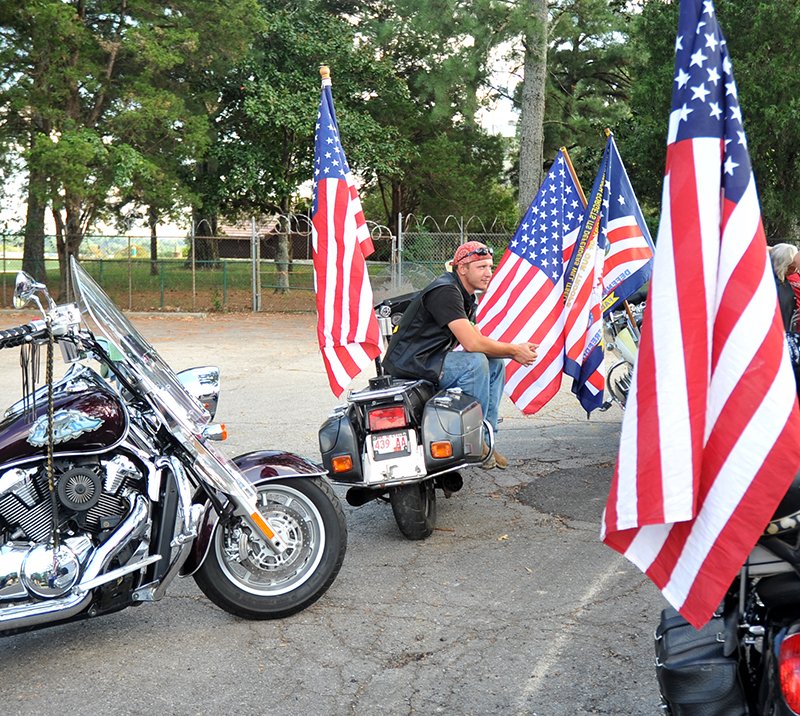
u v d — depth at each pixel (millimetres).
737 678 2633
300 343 17641
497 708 3680
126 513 4238
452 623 4523
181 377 4961
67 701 3869
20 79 24672
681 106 2922
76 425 4113
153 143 26906
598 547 5574
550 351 6672
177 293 29047
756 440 2666
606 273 7078
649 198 25781
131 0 25891
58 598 4043
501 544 5680
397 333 6121
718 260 2830
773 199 21812
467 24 23141
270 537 4516
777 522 2639
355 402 5691
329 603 4820
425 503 5859
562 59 38656
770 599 2633
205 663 4184
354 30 33562
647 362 2820
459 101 27859
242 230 39281
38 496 4141
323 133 6352
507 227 42000
